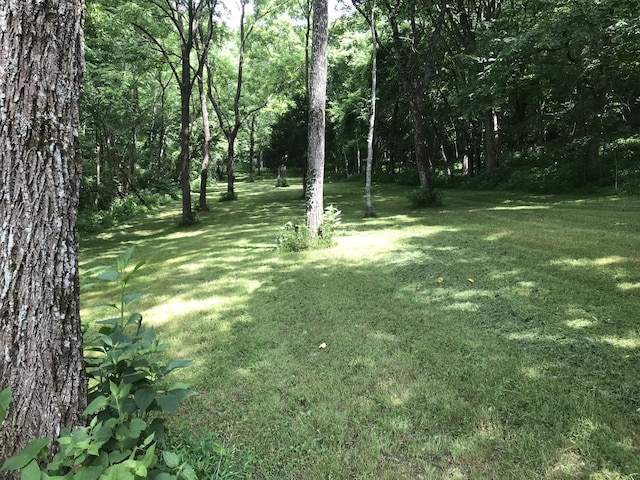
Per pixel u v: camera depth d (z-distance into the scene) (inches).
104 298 259.4
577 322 167.5
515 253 282.7
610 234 319.3
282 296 230.4
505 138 1039.0
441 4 605.9
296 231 368.5
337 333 174.7
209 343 173.5
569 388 122.3
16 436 71.8
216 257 355.3
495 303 196.2
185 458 91.5
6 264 72.0
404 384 131.1
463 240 339.0
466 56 564.7
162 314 216.2
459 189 919.0
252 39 937.5
